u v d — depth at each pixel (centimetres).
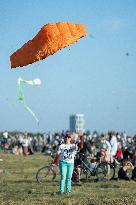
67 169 2853
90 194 2862
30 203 2473
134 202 2519
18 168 5172
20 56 1352
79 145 3931
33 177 4147
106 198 2673
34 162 6175
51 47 1320
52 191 3039
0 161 6281
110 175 4206
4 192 2997
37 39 1352
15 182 3688
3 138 9588
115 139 4894
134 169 3900
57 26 1352
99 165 3897
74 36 1345
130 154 4994
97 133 10469
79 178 3681
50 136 9169
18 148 8425
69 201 2538
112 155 4509
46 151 8444
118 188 3278
